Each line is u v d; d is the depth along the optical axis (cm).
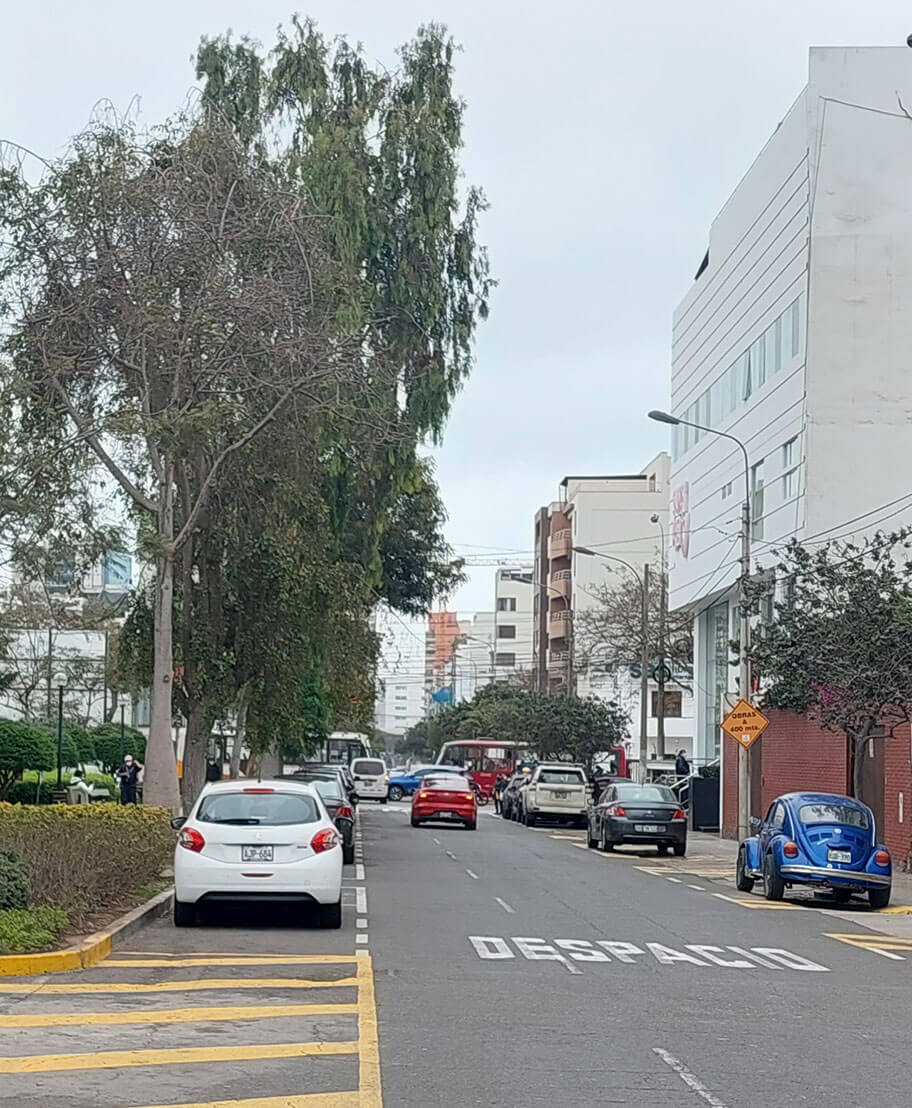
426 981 1376
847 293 4162
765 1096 915
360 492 3562
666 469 9681
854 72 4219
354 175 3466
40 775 3984
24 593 4425
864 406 4138
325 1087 902
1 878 1526
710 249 5400
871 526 4091
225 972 1399
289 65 3603
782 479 4384
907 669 2738
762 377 4638
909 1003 1348
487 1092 902
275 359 2673
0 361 2645
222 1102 856
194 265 2650
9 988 1271
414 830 4528
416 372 3609
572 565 9544
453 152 3700
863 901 2466
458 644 15838
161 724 2681
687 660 6662
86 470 2598
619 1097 898
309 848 1761
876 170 4194
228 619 3234
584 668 7294
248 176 2783
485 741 8406
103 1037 1057
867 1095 928
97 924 1638
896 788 3161
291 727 3462
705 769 5075
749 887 2597
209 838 1750
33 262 2633
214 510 3095
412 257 3616
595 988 1370
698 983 1432
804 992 1396
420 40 3738
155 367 2688
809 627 2827
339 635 3553
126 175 2650
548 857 3359
